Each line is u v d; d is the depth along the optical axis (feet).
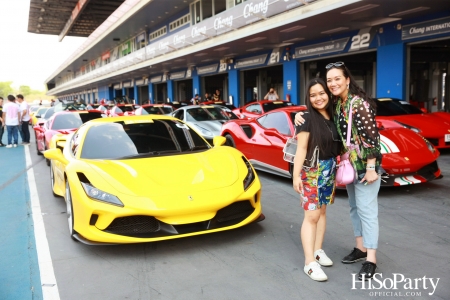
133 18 95.50
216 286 9.41
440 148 28.07
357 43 42.83
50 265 10.94
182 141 15.15
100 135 14.85
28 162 30.78
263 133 21.62
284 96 55.98
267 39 48.44
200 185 11.71
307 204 9.59
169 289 9.36
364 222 9.55
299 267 10.32
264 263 10.62
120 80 142.20
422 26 35.58
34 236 13.41
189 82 98.48
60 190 17.03
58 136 20.29
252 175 13.02
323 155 9.33
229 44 52.31
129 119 16.22
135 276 10.11
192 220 11.13
